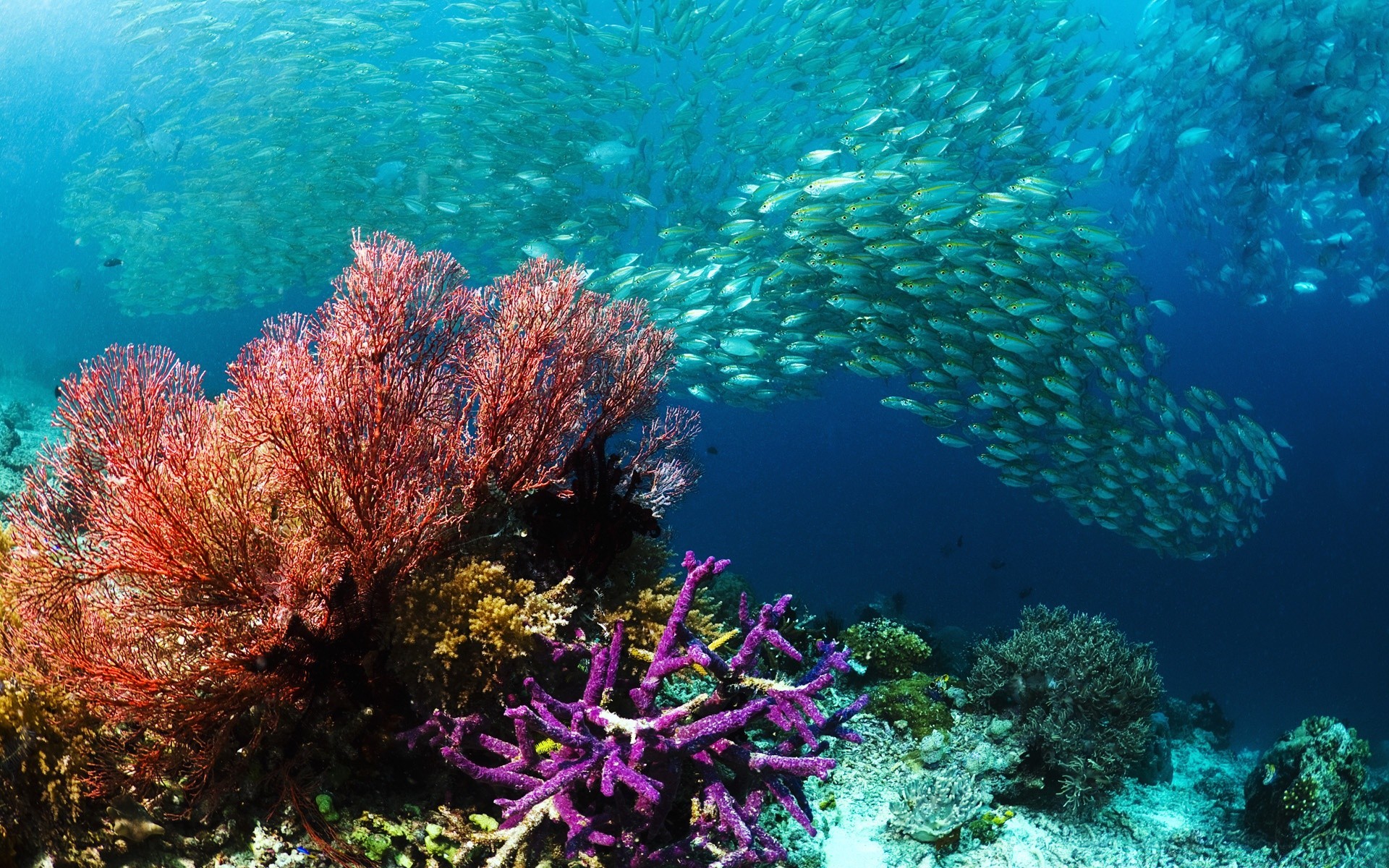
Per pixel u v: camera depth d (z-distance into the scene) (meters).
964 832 4.88
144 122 18.73
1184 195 15.59
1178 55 14.37
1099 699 5.71
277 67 17.47
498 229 14.57
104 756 2.70
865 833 4.71
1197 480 13.11
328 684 3.15
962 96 11.03
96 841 2.44
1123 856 5.19
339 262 17.55
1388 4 11.75
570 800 2.93
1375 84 12.04
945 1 12.77
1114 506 11.19
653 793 2.72
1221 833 5.83
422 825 3.09
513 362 3.61
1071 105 12.48
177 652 2.98
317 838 2.82
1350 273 16.16
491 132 14.82
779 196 9.77
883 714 6.02
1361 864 5.24
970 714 6.08
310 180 16.20
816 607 13.23
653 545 4.43
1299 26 12.59
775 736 4.23
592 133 14.94
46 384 17.98
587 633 3.86
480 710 3.39
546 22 14.33
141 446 2.85
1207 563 49.66
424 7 17.25
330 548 3.11
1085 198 25.25
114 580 2.95
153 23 18.36
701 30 13.68
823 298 11.52
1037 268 10.06
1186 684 33.72
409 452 3.22
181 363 3.19
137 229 19.19
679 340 11.31
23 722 2.47
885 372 10.41
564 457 3.94
